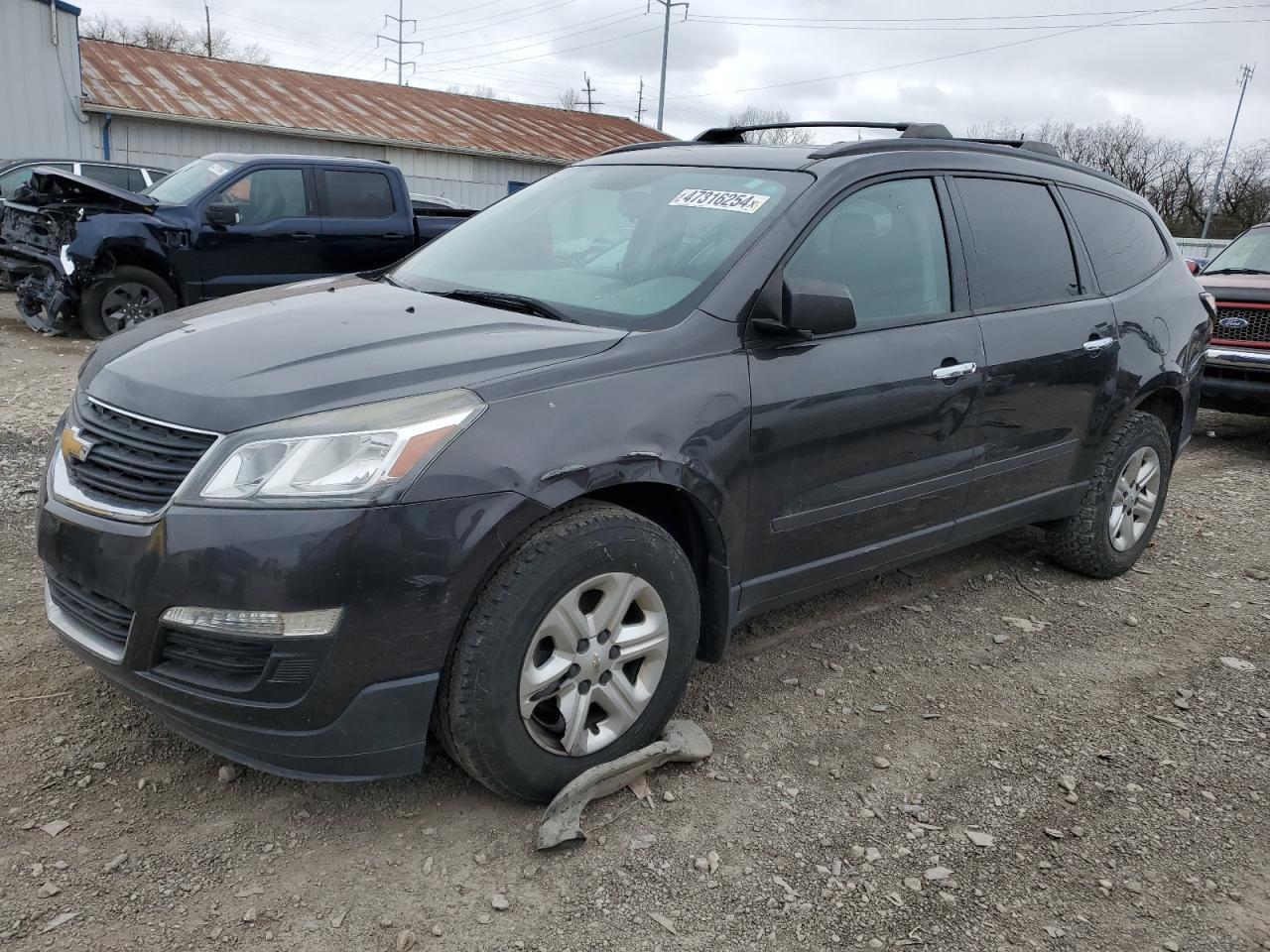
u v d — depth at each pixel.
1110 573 4.81
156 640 2.39
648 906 2.44
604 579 2.68
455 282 3.58
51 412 6.86
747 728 3.27
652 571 2.77
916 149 3.77
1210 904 2.58
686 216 3.43
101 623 2.56
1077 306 4.25
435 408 2.45
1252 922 2.53
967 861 2.69
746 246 3.17
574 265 3.49
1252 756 3.30
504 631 2.48
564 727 2.70
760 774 3.01
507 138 24.81
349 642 2.33
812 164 3.47
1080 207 4.50
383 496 2.33
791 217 3.24
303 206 10.38
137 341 2.99
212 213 9.48
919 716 3.43
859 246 3.44
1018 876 2.64
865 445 3.35
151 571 2.35
